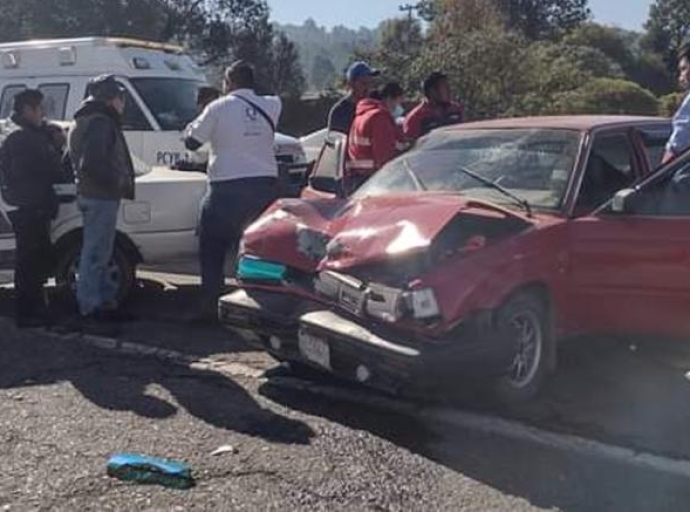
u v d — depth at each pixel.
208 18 52.50
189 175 8.98
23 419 5.75
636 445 5.38
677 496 4.77
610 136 6.57
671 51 59.00
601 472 5.04
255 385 6.45
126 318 8.20
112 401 6.10
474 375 5.50
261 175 7.80
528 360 5.97
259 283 6.28
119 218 8.41
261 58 54.19
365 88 9.20
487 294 5.57
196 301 8.96
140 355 7.17
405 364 5.34
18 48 12.98
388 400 6.12
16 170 7.88
